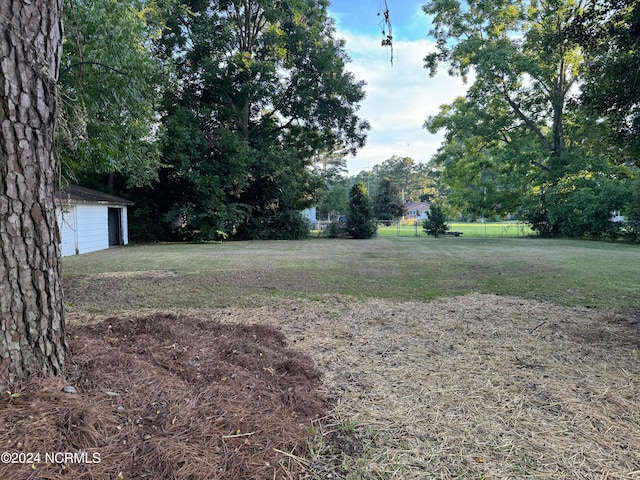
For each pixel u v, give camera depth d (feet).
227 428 5.45
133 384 6.17
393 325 12.20
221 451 4.98
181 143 51.29
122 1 27.50
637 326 11.89
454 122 66.54
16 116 5.63
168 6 45.98
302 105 62.39
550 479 4.89
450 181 75.41
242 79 58.18
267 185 64.95
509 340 10.65
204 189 54.39
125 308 14.25
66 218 35.88
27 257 5.79
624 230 53.11
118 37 24.49
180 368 7.17
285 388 7.12
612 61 20.07
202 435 5.21
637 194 50.42
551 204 60.90
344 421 6.25
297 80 62.39
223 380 6.90
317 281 20.66
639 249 40.91
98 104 23.73
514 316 13.23
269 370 7.85
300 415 6.25
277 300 15.83
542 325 12.10
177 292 17.43
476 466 5.15
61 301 6.43
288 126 68.33
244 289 18.26
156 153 39.58
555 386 7.66
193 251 40.40
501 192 70.33
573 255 34.22
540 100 61.67
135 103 26.68
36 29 5.92
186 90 58.70
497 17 58.65
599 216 54.90
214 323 11.15
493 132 64.49
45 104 6.07
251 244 52.70
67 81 21.21
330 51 59.62
